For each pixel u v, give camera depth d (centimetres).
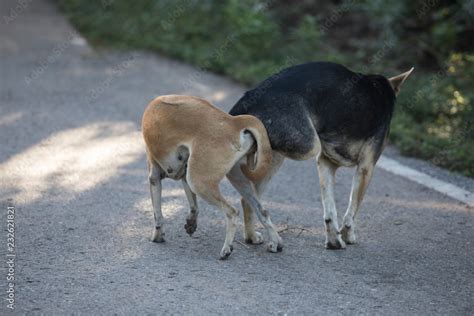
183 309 779
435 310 788
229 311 775
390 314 777
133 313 768
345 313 777
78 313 766
